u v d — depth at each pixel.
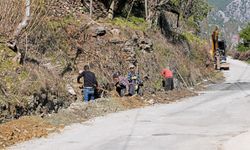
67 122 17.45
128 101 23.20
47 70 20.47
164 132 15.75
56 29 23.62
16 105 16.44
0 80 16.81
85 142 13.91
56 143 13.74
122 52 27.19
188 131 15.95
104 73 24.72
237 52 94.56
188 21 64.25
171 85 29.86
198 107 23.20
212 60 54.69
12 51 18.95
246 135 14.82
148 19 35.81
